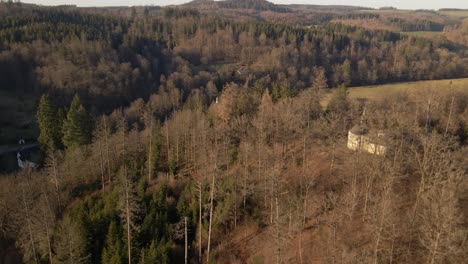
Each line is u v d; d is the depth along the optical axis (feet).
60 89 366.63
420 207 130.93
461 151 167.12
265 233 155.63
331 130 194.29
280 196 161.07
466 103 244.83
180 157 223.30
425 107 232.12
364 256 112.06
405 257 120.06
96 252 144.66
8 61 394.52
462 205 128.98
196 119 249.14
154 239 143.64
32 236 141.49
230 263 145.59
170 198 174.40
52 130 252.42
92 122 257.34
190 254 149.79
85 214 158.51
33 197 176.14
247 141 203.82
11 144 313.73
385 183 132.87
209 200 164.96
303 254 138.92
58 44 422.41
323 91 291.38
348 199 141.79
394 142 165.78
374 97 331.36
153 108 363.76
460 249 101.86
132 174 197.98
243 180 175.83
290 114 210.79
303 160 190.49
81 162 208.13
